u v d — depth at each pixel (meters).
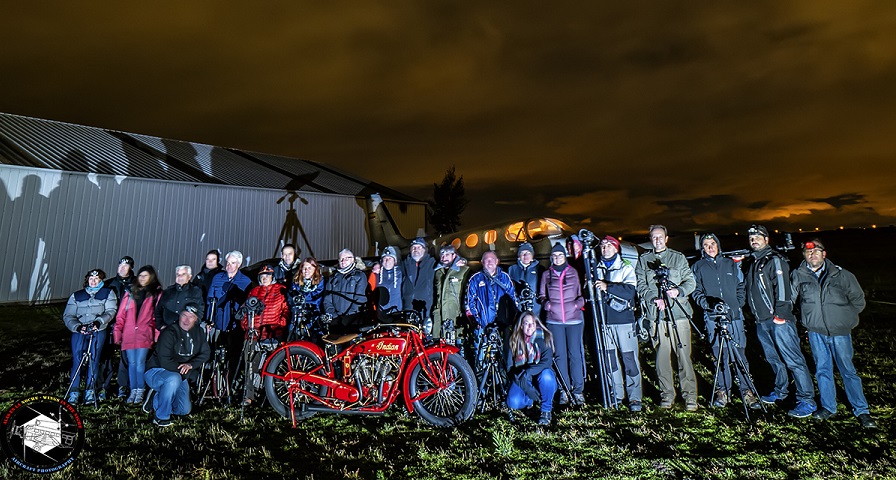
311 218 20.12
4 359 7.44
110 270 14.29
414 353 4.60
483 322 5.10
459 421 4.34
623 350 4.82
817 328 4.34
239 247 17.52
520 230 8.79
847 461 3.46
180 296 5.06
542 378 4.47
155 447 4.01
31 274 12.87
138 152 18.39
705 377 5.82
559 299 5.01
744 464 3.46
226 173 19.25
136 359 5.21
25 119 18.72
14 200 12.70
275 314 5.41
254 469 3.58
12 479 3.36
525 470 3.45
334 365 4.75
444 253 5.58
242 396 5.16
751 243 4.94
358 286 5.55
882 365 5.94
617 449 3.77
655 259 4.95
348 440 4.13
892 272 15.55
